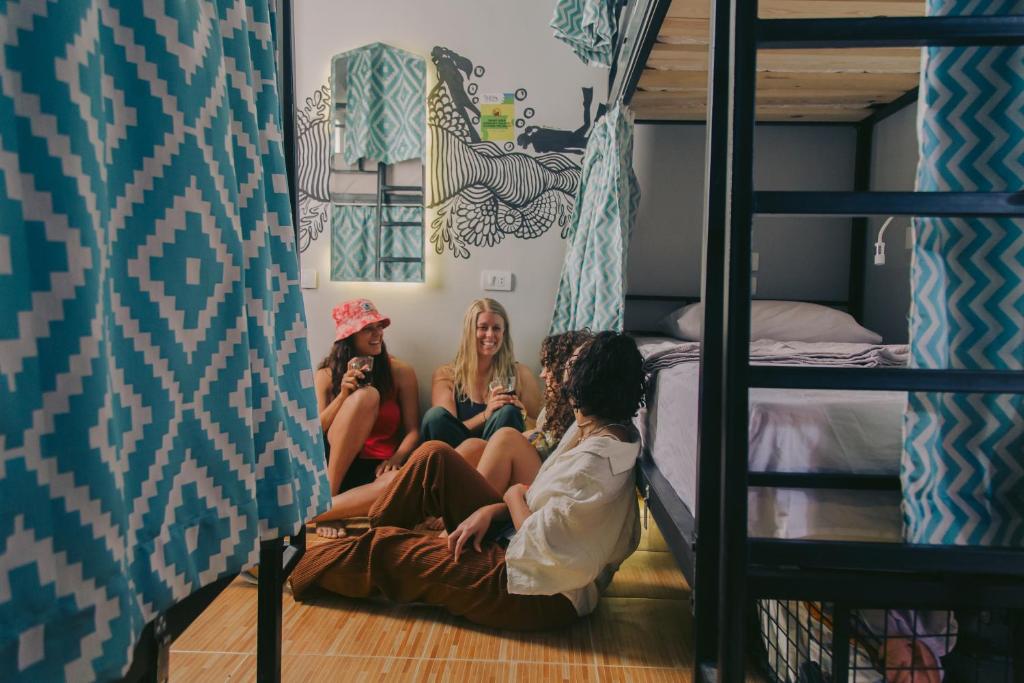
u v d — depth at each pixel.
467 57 3.25
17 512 0.42
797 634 1.19
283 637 1.62
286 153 1.23
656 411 1.96
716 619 1.14
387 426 2.83
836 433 1.13
